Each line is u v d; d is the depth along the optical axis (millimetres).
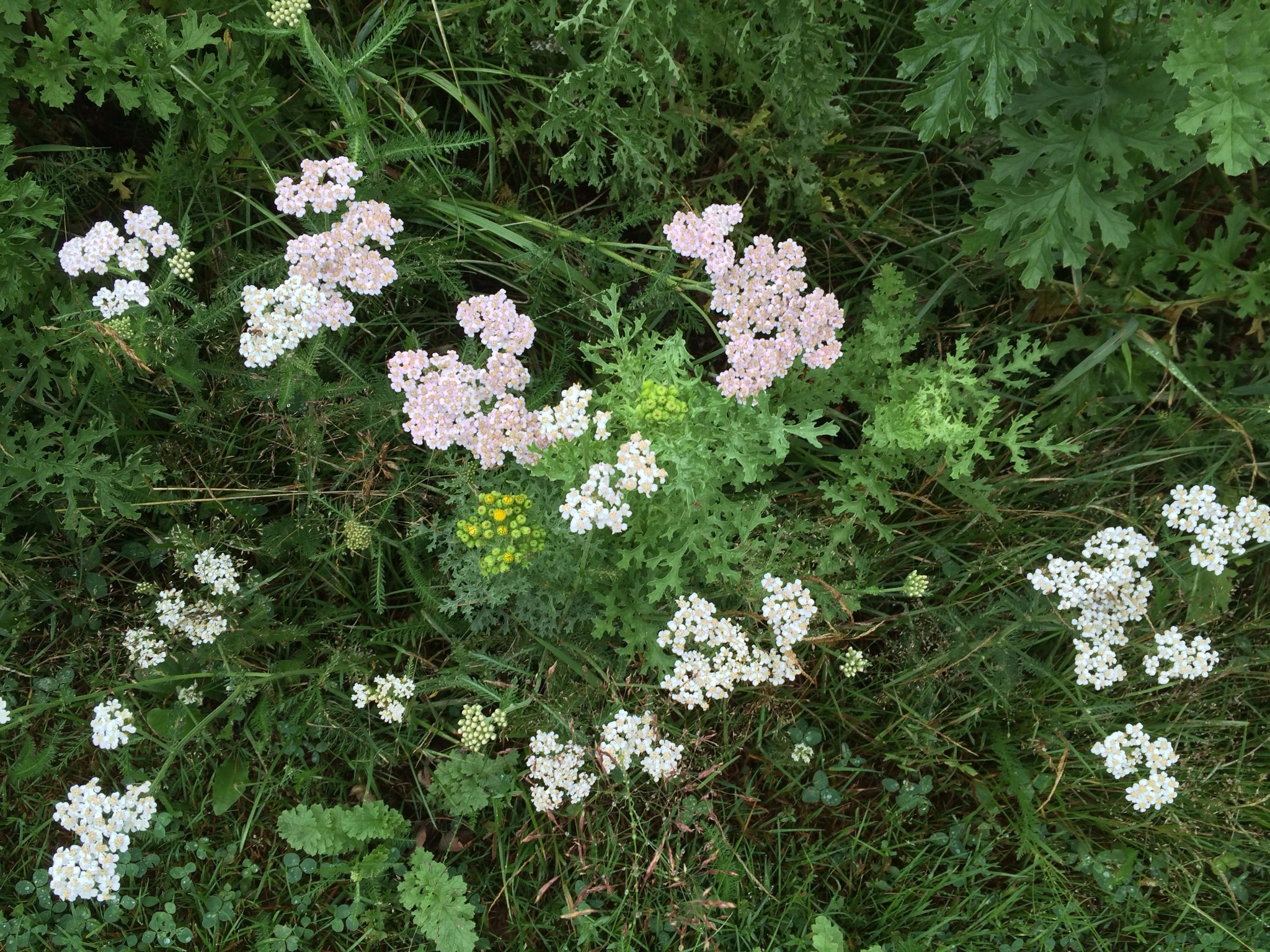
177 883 488
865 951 490
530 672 498
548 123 506
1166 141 459
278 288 438
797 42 483
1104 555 490
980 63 439
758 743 517
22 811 489
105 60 447
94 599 507
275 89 485
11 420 455
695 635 470
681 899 496
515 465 487
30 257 460
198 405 485
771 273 460
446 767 485
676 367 444
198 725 456
